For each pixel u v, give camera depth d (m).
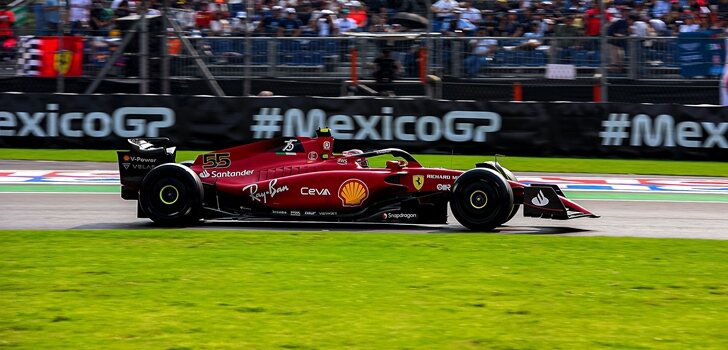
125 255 14.53
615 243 15.95
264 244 15.52
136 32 32.50
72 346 9.66
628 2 33.00
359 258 14.36
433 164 28.50
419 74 31.98
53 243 15.60
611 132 30.47
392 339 10.00
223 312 11.07
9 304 11.42
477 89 31.81
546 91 31.69
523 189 16.97
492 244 15.60
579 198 22.53
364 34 32.28
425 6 34.22
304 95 32.56
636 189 24.25
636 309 11.38
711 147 30.11
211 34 33.56
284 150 17.62
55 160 29.05
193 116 31.34
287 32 33.97
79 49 32.56
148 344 9.73
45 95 31.66
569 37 31.47
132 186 17.56
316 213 16.98
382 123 30.97
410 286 12.48
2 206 20.39
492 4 33.78
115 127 31.56
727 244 16.08
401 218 16.88
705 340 10.03
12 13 33.00
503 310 11.27
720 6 33.31
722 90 31.06
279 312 11.09
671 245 15.86
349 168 17.25
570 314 11.12
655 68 31.36
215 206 17.36
